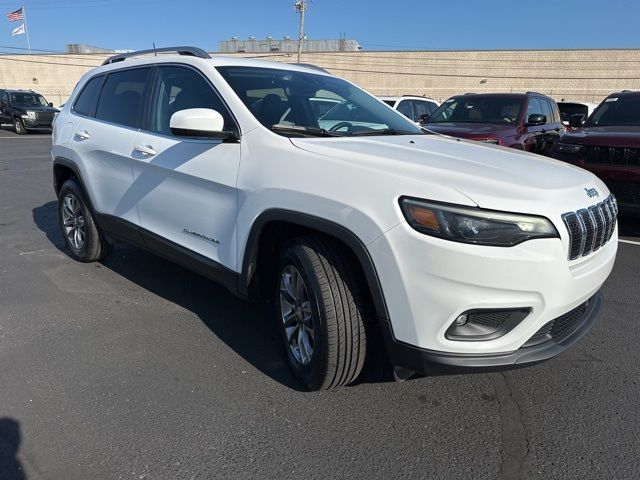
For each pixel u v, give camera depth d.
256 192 2.84
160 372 3.08
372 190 2.38
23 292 4.25
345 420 2.66
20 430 2.54
